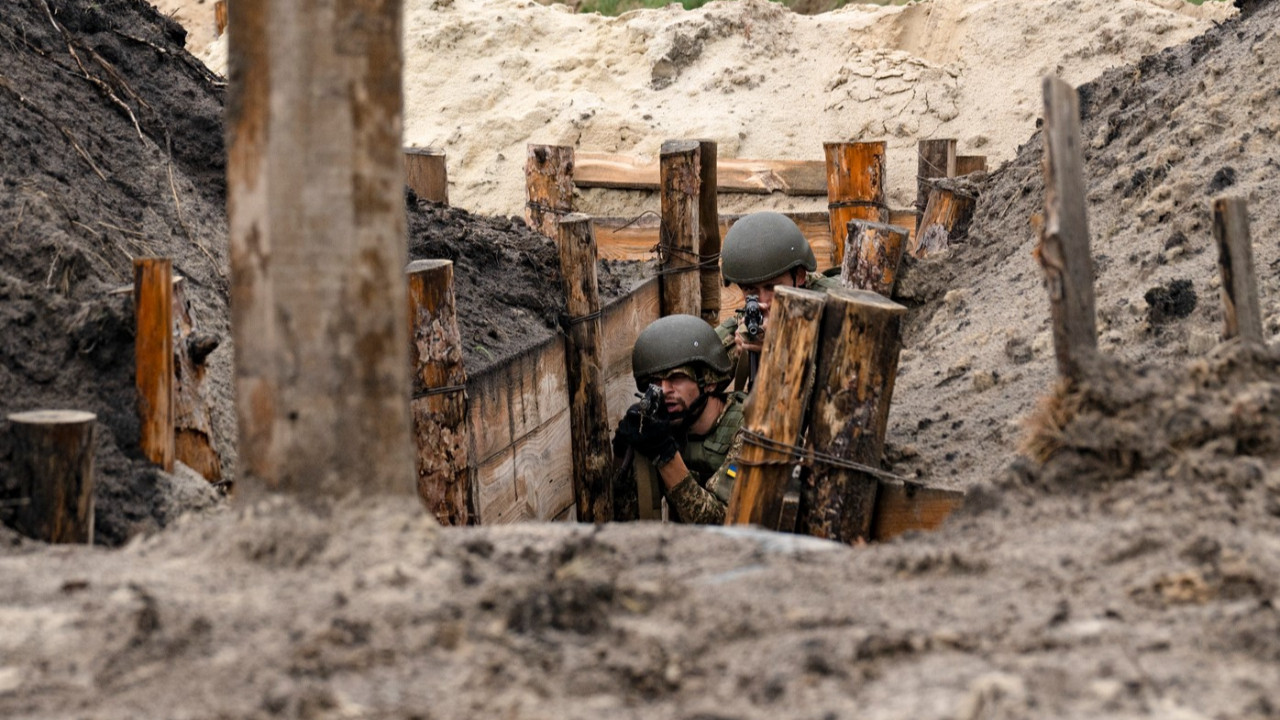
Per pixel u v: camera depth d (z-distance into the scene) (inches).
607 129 529.7
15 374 173.0
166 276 170.9
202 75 295.7
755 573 119.8
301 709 91.7
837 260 386.9
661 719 92.0
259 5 120.3
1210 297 220.2
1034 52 513.7
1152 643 98.7
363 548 119.0
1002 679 92.7
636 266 379.9
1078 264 142.6
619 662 99.5
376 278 122.9
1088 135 347.3
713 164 369.7
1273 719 86.9
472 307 283.7
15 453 148.2
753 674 97.8
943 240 361.7
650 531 133.6
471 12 603.5
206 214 250.4
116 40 276.1
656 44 561.3
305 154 120.0
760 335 275.7
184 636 103.3
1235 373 142.3
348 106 120.6
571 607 107.9
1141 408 138.6
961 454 215.2
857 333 186.1
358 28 120.5
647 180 485.4
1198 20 503.5
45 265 189.5
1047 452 140.6
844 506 187.8
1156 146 297.4
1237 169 258.7
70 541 148.4
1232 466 129.4
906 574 118.1
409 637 103.1
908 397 255.8
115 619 107.7
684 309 362.9
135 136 251.8
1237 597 105.9
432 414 221.9
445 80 577.6
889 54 529.3
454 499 224.1
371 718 91.5
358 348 122.4
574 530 135.7
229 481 195.3
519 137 543.5
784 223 283.1
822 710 91.7
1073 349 142.1
